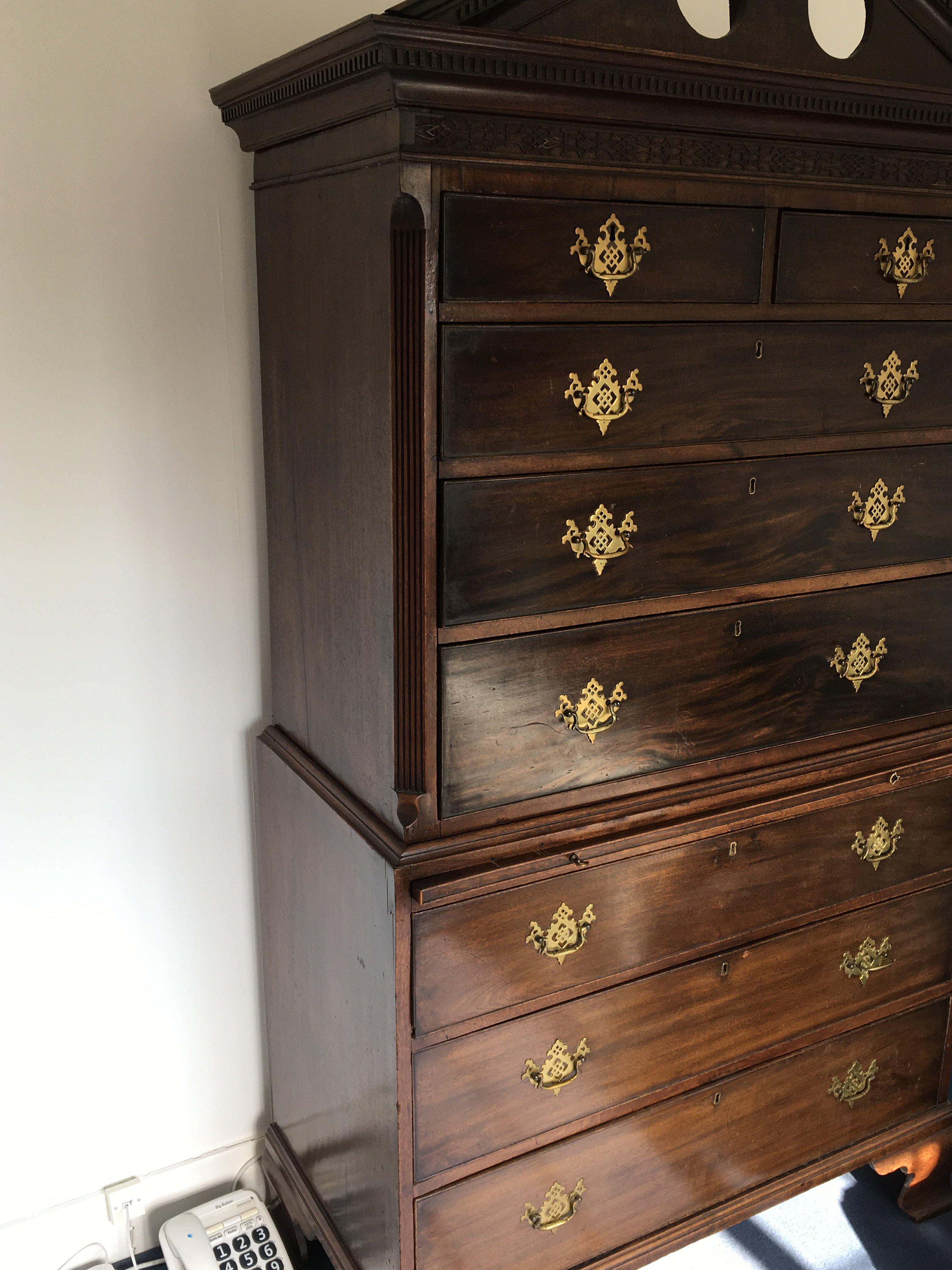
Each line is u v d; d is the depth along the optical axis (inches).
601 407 46.8
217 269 59.1
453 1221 53.9
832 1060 65.1
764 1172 64.8
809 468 53.6
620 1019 55.7
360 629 49.8
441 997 49.8
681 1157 60.7
